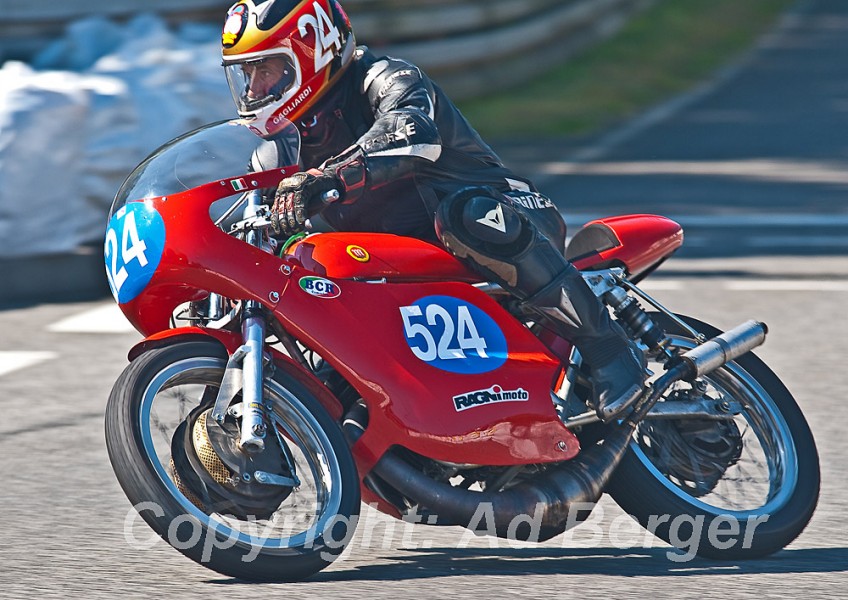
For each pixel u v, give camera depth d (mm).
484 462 13617
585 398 14711
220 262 12914
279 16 13562
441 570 13992
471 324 13844
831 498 16781
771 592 13250
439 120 14352
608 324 14234
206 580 13453
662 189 48531
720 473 15109
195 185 13172
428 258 13930
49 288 32281
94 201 33094
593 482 13938
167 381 13039
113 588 13188
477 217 13641
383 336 13375
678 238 15633
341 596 12938
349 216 14531
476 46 72625
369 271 13609
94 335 27531
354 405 13781
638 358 14297
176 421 16938
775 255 36094
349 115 14422
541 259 13953
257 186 13391
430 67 69438
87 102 32656
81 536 15109
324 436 13258
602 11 94625
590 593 13164
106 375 23922
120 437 12695
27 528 15438
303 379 13383
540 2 81250
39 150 31859
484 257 13734
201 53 37656
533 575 13820
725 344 14805
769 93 82188
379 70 14297
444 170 14328
